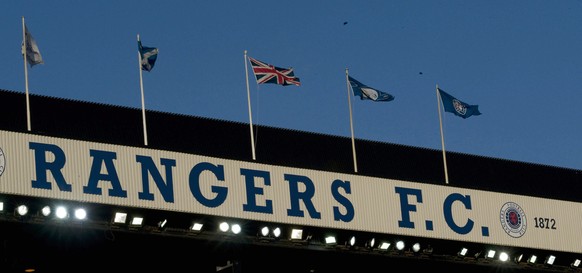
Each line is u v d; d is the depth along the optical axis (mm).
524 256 124000
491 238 121000
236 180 109312
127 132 113188
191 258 113188
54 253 108062
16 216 100125
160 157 106312
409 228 116562
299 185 112188
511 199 123938
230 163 109500
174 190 106000
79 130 111125
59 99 111438
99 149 103562
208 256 112812
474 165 131125
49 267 109562
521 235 123125
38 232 102812
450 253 120125
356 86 120438
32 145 101000
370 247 115312
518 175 133375
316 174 113562
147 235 105625
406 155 127688
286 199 111125
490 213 122000
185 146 115312
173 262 114125
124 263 113000
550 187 134875
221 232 108438
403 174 126438
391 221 115875
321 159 122250
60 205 101062
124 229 104375
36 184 100188
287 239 111500
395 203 116750
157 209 104625
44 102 110562
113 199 102938
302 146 121812
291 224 110625
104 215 103562
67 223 101750
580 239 126750
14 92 109375
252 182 110000
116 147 104438
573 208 127875
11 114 108312
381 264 122250
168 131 115125
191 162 107625
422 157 128500
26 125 108500
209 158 108625
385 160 126125
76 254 109125
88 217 102812
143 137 113625
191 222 107062
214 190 107875
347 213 113750
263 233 110188
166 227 106500
